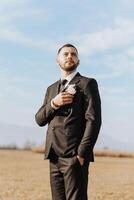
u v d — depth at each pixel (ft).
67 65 15.42
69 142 14.96
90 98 15.11
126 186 47.37
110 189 44.39
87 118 14.96
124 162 100.89
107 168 77.77
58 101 15.03
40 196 38.47
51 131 15.29
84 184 14.89
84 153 14.61
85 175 14.89
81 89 15.21
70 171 14.79
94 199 37.52
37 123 15.87
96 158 124.36
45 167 74.23
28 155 120.26
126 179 56.29
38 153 135.33
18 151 156.97
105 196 39.34
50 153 15.35
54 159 15.38
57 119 15.19
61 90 15.49
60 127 15.07
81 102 15.15
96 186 47.21
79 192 14.79
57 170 15.29
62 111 15.15
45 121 15.60
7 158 98.22
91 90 15.24
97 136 14.97
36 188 43.96
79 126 15.10
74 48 15.58
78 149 14.75
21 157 105.91
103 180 54.60
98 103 15.21
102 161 105.09
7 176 55.72
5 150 165.27
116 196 39.40
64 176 15.02
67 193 14.93
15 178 53.42
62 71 15.71
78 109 15.11
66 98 14.98
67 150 14.93
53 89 15.81
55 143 15.10
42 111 15.55
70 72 15.58
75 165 14.75
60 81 15.74
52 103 15.17
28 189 42.91
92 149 14.80
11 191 41.19
